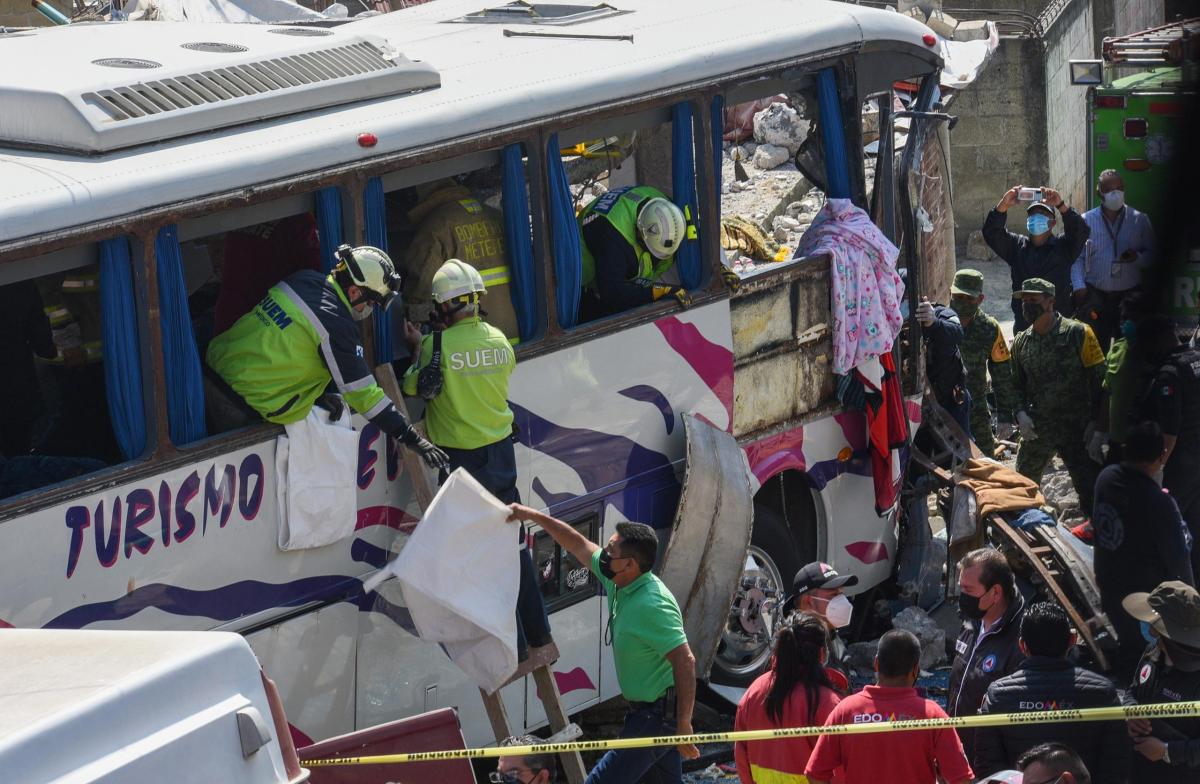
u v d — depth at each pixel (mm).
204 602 22938
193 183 22391
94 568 21625
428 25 33125
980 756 23859
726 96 30703
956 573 34844
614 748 23359
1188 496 35250
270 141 23719
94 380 25594
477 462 25891
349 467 24328
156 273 22188
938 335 38094
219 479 22969
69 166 22203
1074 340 39312
